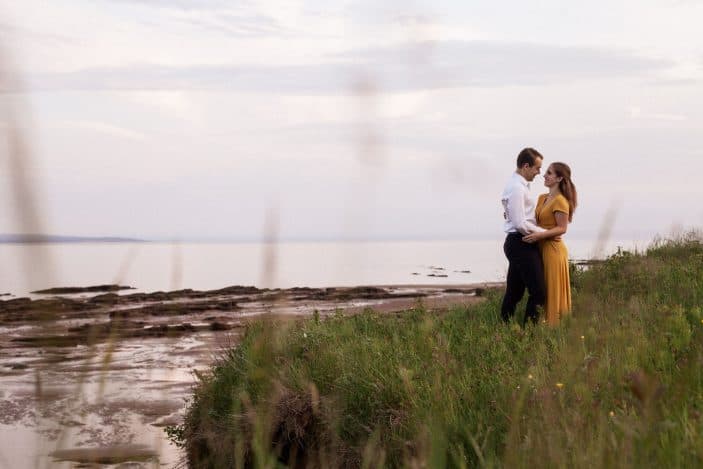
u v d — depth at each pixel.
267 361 1.12
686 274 9.91
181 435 5.73
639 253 12.18
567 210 7.96
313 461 4.96
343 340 7.32
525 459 2.39
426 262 60.06
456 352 6.40
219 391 5.84
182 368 9.05
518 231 8.06
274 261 0.85
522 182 8.00
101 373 0.76
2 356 9.27
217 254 95.00
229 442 5.00
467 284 29.16
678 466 2.50
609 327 5.43
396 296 21.00
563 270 7.99
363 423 5.12
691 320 6.74
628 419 3.04
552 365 4.70
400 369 5.38
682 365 4.36
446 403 4.58
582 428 2.99
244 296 23.52
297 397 5.32
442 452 1.72
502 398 4.52
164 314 16.77
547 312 7.92
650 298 8.39
